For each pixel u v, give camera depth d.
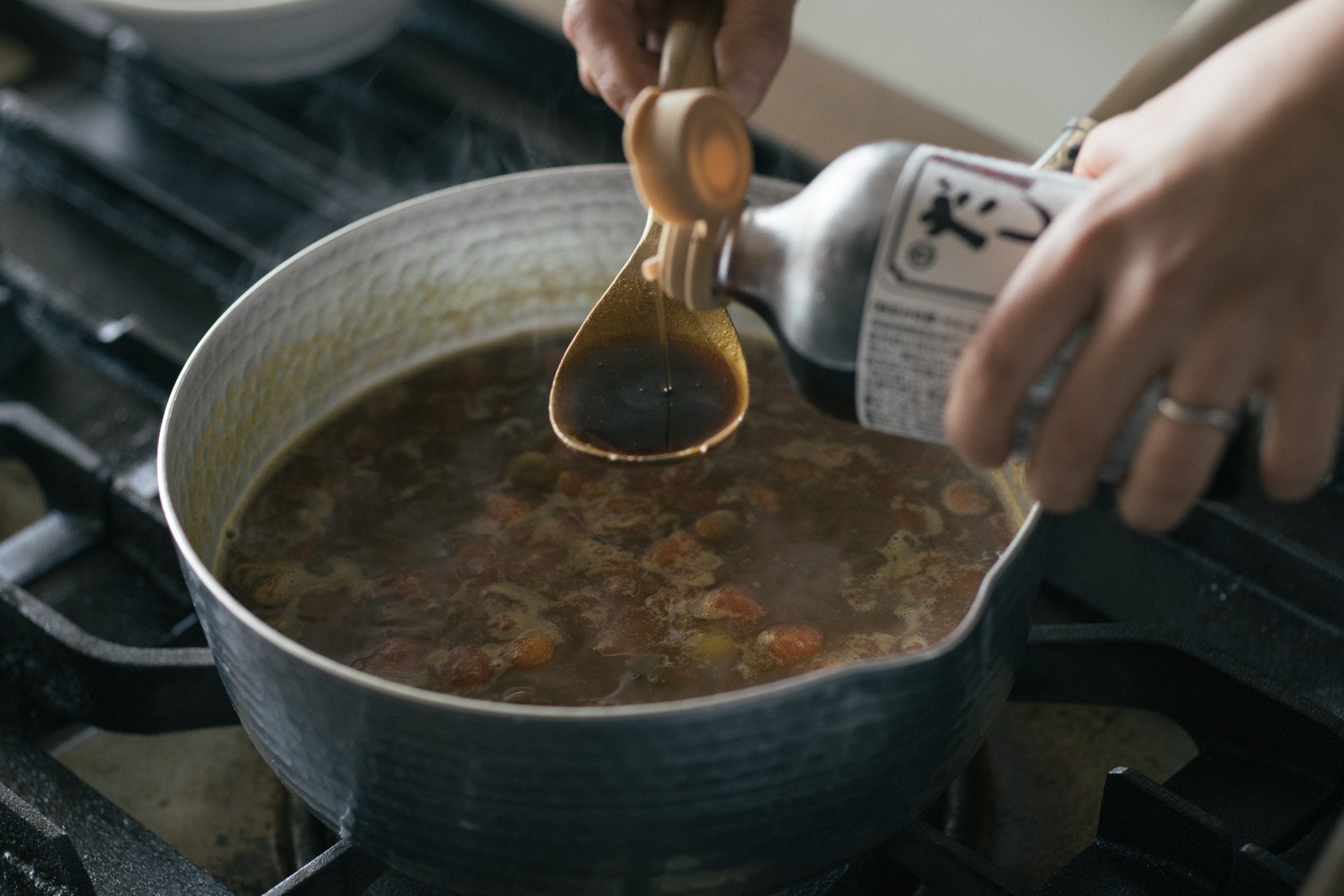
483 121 0.86
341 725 0.48
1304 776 0.57
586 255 0.68
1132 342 0.44
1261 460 0.46
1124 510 0.47
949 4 1.03
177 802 0.62
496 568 0.60
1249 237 0.44
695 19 0.58
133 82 0.94
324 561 0.61
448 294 0.68
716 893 0.50
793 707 0.47
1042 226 0.48
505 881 0.50
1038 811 0.61
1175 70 0.58
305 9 0.77
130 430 0.73
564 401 0.59
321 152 0.85
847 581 0.59
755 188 0.64
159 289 0.80
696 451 0.58
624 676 0.56
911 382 0.50
